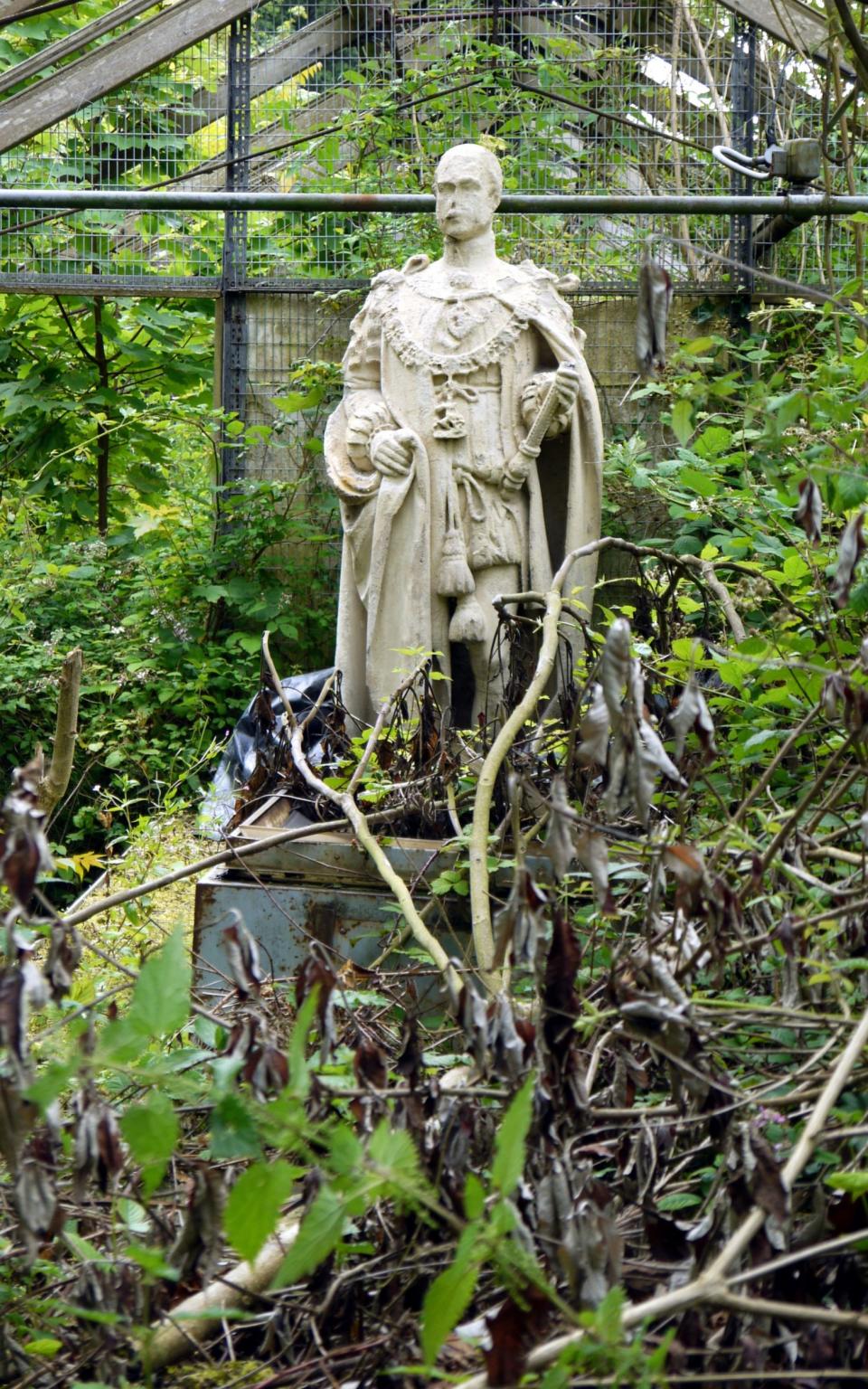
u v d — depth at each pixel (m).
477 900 3.67
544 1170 2.36
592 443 6.44
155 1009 1.89
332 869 4.96
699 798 4.07
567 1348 1.81
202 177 9.98
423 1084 2.77
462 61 9.47
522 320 6.42
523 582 6.39
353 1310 2.47
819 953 2.91
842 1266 2.27
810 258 8.98
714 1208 2.29
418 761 5.09
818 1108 2.27
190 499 11.52
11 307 10.55
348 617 6.56
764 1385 2.17
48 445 10.76
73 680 4.23
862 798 3.64
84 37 9.52
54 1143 2.29
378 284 6.66
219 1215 2.09
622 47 9.88
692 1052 2.41
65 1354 2.55
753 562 4.68
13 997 2.04
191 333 11.09
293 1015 3.47
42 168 9.70
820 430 4.71
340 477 6.48
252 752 7.19
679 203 6.88
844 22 3.87
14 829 2.14
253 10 9.48
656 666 4.29
